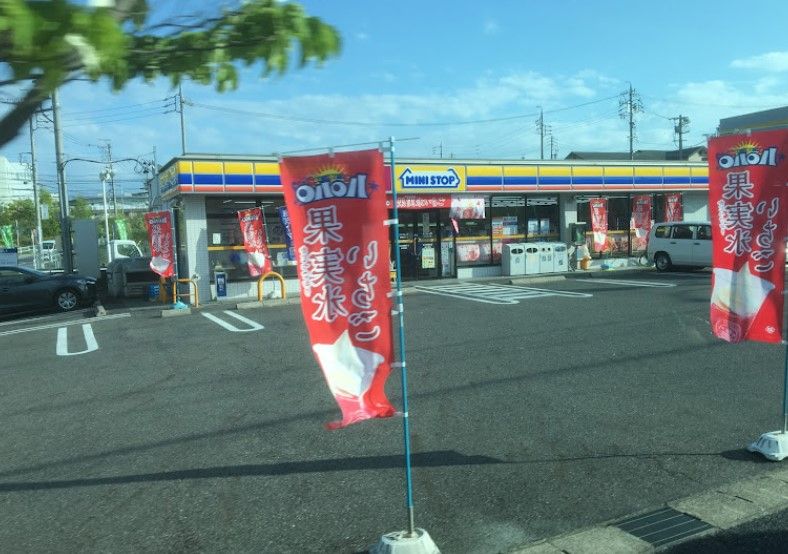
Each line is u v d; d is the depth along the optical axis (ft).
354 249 11.60
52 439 19.27
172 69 5.54
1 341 38.81
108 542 12.67
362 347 11.73
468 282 62.75
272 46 5.46
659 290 51.72
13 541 12.80
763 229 16.20
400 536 11.76
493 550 11.93
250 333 36.91
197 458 17.21
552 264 68.80
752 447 16.19
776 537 12.14
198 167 52.06
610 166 71.87
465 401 21.53
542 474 15.39
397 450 17.29
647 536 12.26
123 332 39.40
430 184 61.72
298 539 12.63
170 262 48.55
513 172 66.08
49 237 169.68
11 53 4.16
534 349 29.35
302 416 20.58
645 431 18.13
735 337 16.78
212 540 12.66
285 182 11.59
